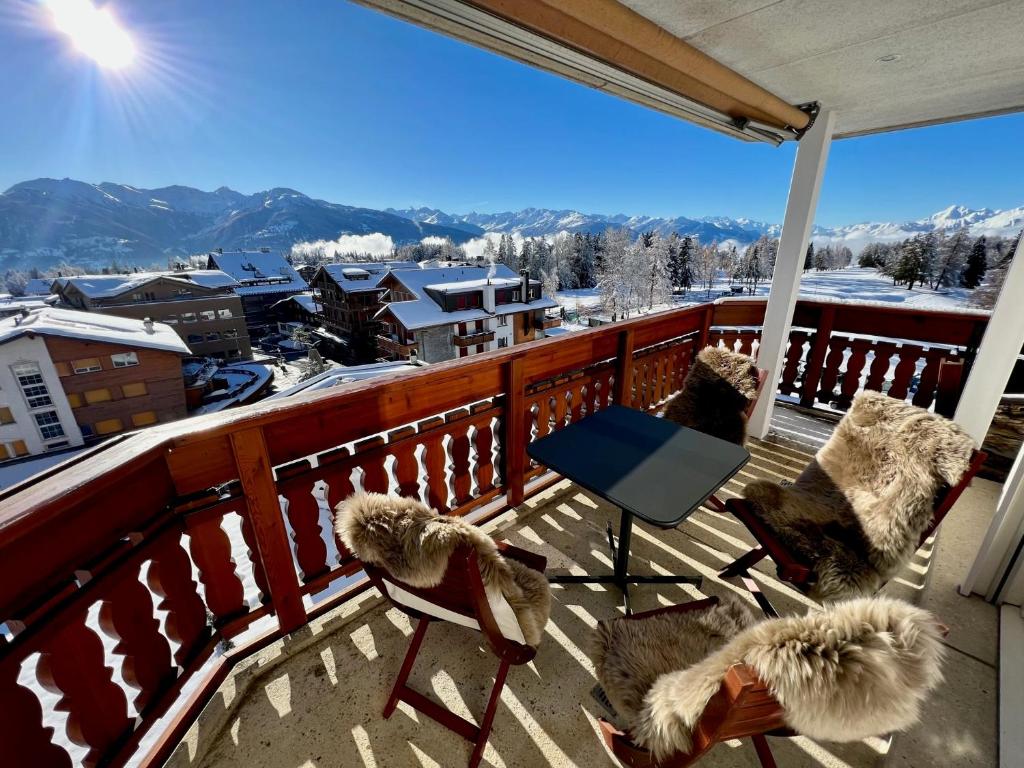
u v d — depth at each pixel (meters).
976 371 2.29
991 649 1.48
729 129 2.50
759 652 0.64
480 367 2.03
